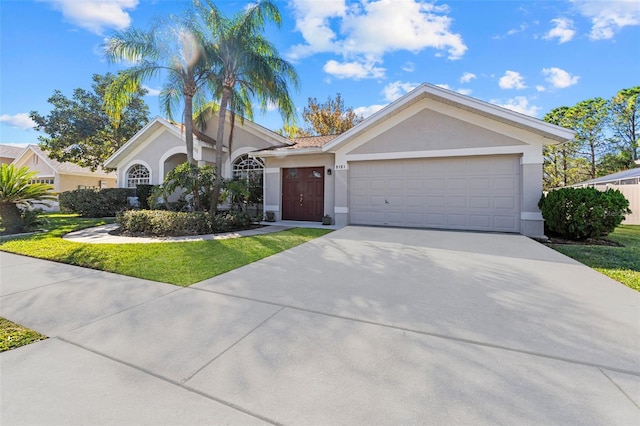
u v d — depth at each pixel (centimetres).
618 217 748
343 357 250
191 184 1023
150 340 284
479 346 266
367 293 406
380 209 1084
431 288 422
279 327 308
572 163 2939
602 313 332
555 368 231
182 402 198
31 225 1010
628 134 2802
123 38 1044
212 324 316
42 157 2178
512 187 916
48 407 193
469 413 183
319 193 1240
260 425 178
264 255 637
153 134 1588
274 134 1416
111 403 198
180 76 1112
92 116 2084
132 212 980
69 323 323
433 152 982
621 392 202
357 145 1088
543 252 639
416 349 262
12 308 366
